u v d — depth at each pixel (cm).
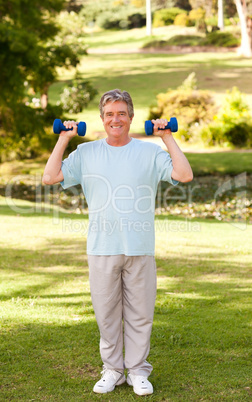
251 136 2133
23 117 1611
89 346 384
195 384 330
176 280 573
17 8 1622
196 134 2225
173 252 714
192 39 5181
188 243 782
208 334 411
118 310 319
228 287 549
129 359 320
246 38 4622
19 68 1459
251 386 328
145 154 309
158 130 307
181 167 303
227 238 835
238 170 1698
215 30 5466
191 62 4372
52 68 1733
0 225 887
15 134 1677
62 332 409
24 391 318
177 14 5931
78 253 695
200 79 3725
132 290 313
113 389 322
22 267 617
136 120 2698
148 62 4434
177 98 2400
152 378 338
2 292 515
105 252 309
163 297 506
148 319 316
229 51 4847
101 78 3866
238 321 441
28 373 342
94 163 309
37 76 1678
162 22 5919
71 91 2456
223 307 480
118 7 6116
